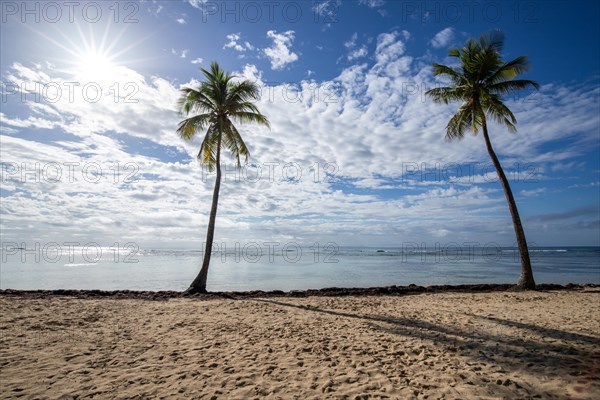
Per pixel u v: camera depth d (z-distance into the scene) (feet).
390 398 13.41
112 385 14.69
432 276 79.71
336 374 15.92
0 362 17.12
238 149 52.11
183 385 14.73
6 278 68.39
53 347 19.77
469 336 22.25
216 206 48.75
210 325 25.86
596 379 14.55
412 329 24.53
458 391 13.84
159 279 69.31
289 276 78.74
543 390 13.70
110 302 35.81
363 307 34.71
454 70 52.16
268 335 22.97
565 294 42.52
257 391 14.15
